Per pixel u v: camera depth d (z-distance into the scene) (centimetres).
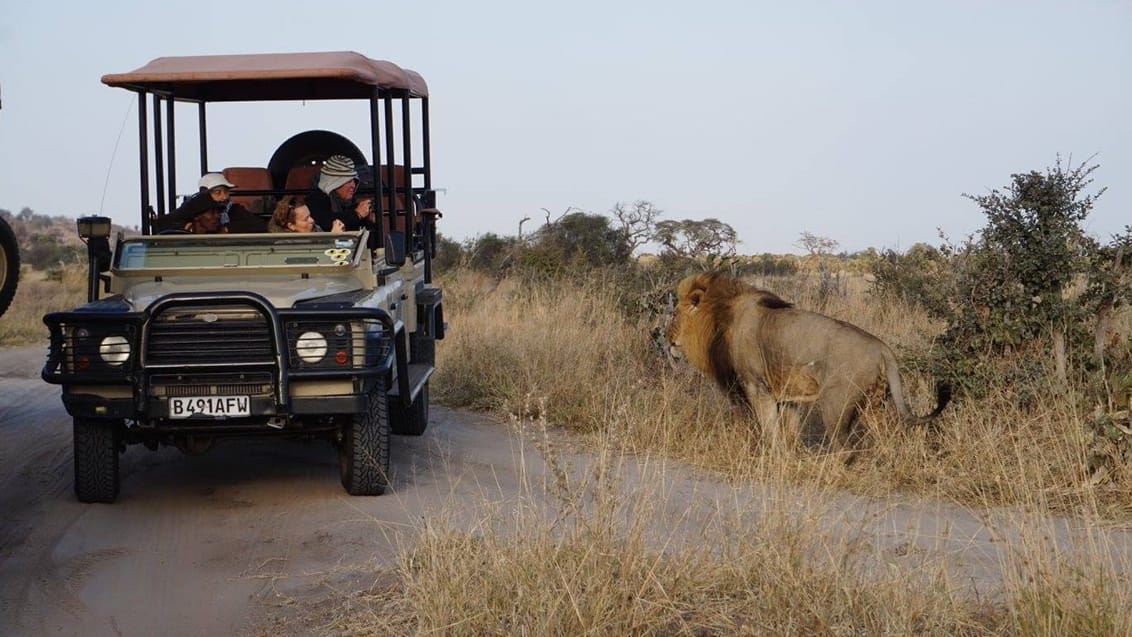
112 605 604
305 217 895
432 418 1126
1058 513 735
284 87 1009
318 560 666
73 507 786
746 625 507
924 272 1433
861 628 504
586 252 2244
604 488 562
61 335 727
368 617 559
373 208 1039
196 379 723
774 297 904
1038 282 923
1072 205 929
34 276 3912
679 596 529
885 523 700
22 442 1024
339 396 735
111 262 844
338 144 1084
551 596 504
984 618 531
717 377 926
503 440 1006
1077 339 912
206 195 912
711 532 621
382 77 916
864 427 833
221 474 881
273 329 718
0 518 763
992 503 739
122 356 723
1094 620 493
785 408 874
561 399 1100
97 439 778
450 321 1572
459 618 506
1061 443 806
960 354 929
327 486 834
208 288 787
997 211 943
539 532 555
